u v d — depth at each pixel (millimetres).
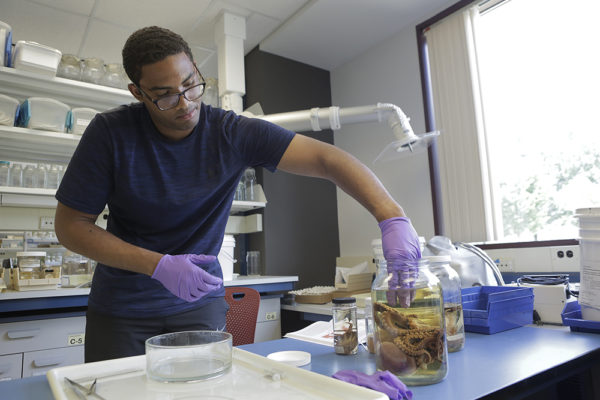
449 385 692
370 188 966
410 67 3133
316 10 2936
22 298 1916
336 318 960
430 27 2979
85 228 1027
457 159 2725
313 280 3383
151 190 1066
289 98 3543
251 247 3336
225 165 1120
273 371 707
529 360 823
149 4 2791
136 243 1123
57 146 2576
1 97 2256
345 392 587
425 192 2961
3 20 2830
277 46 3404
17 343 1896
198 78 1030
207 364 696
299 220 3383
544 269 2289
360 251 3436
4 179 2363
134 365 769
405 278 727
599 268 1069
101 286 1117
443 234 2836
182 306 1118
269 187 3258
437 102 2871
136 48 927
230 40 3004
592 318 1088
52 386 653
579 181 2301
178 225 1134
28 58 2275
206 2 2852
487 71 2746
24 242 2629
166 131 1067
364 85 3502
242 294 2531
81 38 3107
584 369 884
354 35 3279
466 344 986
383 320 740
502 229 2551
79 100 2648
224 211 1208
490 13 2770
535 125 2506
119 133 1037
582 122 2309
